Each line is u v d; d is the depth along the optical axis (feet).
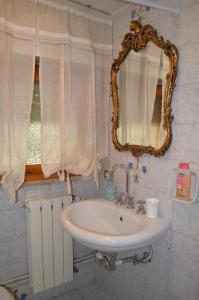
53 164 5.49
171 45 4.35
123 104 5.69
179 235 4.53
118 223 5.11
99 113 6.07
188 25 4.16
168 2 4.46
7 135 4.88
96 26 5.79
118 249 3.93
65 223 4.40
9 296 4.34
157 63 4.70
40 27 5.08
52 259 5.74
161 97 4.64
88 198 6.50
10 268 5.51
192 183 4.24
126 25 5.56
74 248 6.47
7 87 4.79
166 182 4.74
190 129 4.23
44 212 5.52
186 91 4.26
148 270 5.26
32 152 5.79
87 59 5.70
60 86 5.41
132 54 5.32
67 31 5.30
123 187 5.85
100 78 5.98
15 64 4.90
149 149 4.94
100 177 6.53
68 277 6.08
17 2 4.82
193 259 4.32
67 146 5.67
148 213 4.68
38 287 5.63
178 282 4.62
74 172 5.82
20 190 5.45
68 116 5.59
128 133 5.57
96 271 6.89
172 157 4.59
